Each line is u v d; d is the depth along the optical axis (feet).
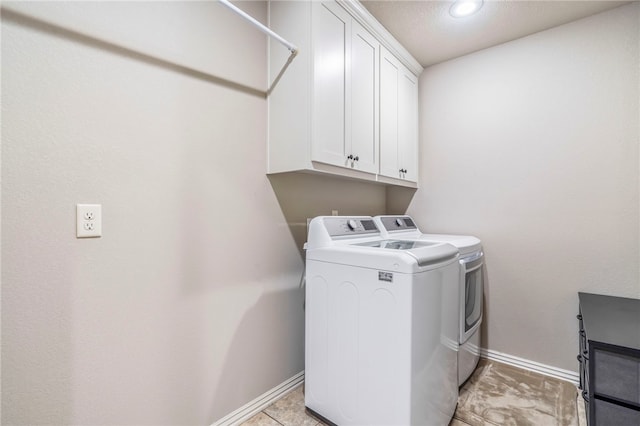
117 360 3.82
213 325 4.88
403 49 7.51
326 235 5.30
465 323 5.99
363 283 4.53
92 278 3.61
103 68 3.67
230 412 5.10
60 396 3.39
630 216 6.01
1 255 3.02
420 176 8.84
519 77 7.23
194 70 4.61
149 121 4.10
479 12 6.24
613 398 3.82
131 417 3.94
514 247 7.30
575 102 6.56
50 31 3.28
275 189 5.93
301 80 5.15
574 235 6.57
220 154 4.96
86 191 3.55
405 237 7.02
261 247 5.66
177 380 4.42
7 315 3.07
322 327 5.14
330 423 5.07
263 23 5.66
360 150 6.23
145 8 4.06
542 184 6.95
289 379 6.19
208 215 4.80
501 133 7.48
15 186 3.09
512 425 5.08
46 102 3.26
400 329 4.11
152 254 4.14
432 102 8.61
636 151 5.96
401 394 4.10
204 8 4.75
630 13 5.99
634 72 5.97
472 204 7.93
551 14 6.30
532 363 7.00
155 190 4.17
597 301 5.77
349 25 5.83
